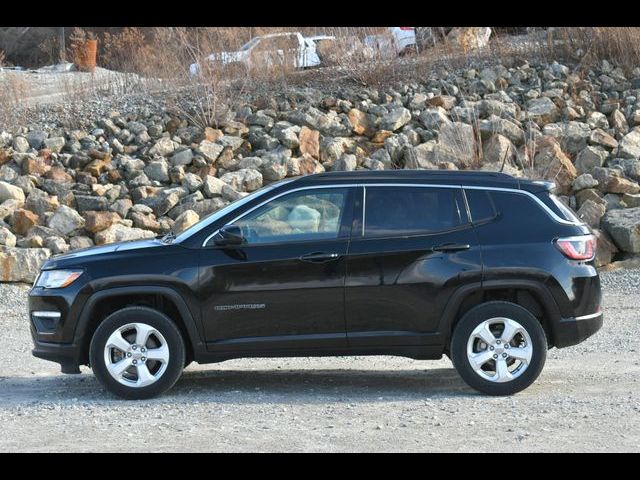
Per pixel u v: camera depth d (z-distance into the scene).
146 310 8.23
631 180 18.92
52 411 7.85
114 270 8.27
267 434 6.90
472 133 19.45
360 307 8.21
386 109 21.03
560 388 8.61
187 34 23.42
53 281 8.39
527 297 8.45
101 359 8.21
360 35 23.77
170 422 7.34
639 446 6.43
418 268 8.21
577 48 23.92
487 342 8.23
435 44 24.75
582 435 6.75
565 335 8.27
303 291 8.19
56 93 22.86
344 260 8.21
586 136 20.06
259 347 8.22
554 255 8.26
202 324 8.23
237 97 21.52
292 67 22.73
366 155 19.95
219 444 6.62
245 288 8.20
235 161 19.25
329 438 6.75
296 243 8.27
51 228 16.73
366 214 8.35
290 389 8.77
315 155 19.67
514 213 8.39
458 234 8.30
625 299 14.10
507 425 7.09
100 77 23.52
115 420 7.46
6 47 41.06
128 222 17.19
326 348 8.23
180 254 8.29
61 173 18.44
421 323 8.23
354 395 8.41
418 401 8.08
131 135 20.08
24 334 12.39
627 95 22.09
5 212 17.09
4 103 20.56
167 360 8.23
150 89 22.42
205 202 17.72
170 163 19.22
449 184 8.44
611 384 8.75
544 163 19.09
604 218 17.38
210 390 8.73
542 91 22.16
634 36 23.27
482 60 23.62
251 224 8.37
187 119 20.64
